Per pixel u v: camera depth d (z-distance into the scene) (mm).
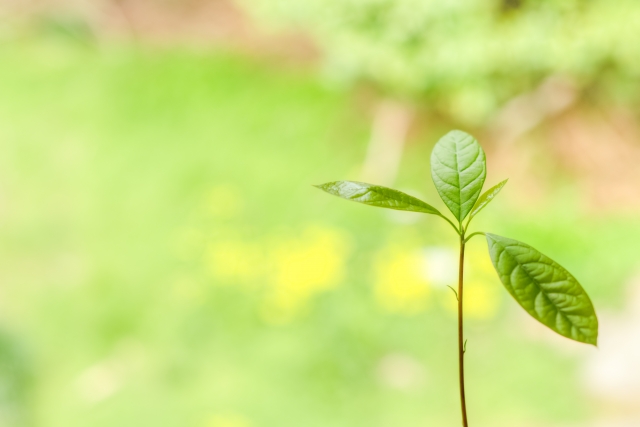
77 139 8734
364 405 5727
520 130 7297
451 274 6328
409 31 5543
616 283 6211
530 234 6840
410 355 6000
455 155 1450
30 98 9188
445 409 5641
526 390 5609
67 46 9883
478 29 5410
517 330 6039
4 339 6480
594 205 7102
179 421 5801
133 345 6582
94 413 5969
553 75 6488
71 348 6645
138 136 8625
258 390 5926
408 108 7547
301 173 7902
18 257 7656
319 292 6434
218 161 8211
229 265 6840
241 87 8961
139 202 8008
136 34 9945
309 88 8719
